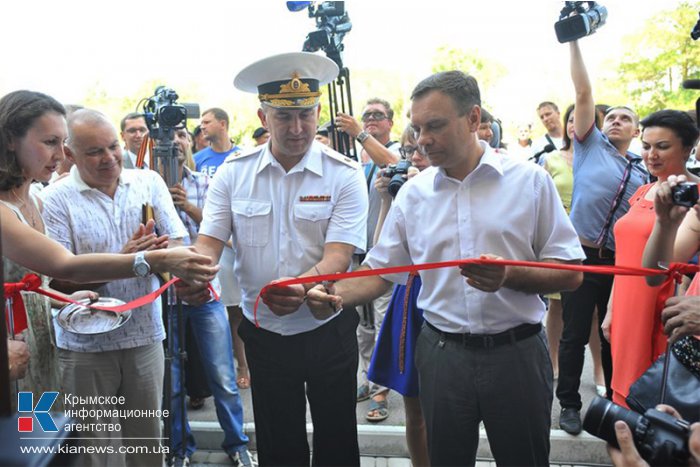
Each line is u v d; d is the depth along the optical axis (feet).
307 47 11.60
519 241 7.29
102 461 8.61
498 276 6.60
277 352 8.68
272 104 8.13
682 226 8.17
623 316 9.62
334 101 12.37
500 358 7.30
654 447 4.99
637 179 12.05
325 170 8.63
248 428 12.60
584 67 12.09
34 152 7.50
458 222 7.40
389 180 10.43
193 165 13.97
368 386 13.87
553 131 17.90
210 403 14.28
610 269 6.95
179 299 9.97
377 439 12.12
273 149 8.64
